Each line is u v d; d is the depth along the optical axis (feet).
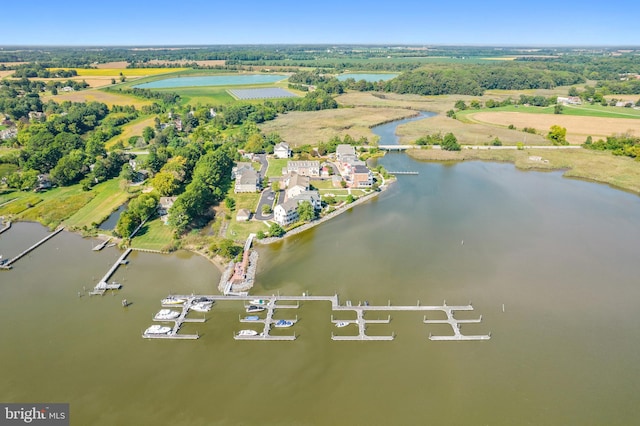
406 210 416.05
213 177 458.91
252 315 257.14
